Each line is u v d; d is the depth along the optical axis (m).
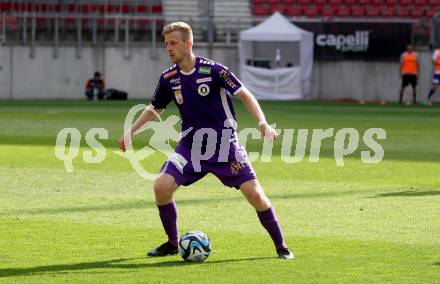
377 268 20.45
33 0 98.00
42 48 95.25
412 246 22.94
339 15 102.12
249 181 21.30
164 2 100.38
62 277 19.61
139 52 95.81
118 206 29.14
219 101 21.23
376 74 94.44
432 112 76.75
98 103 86.44
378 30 93.88
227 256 21.77
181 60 21.14
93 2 98.81
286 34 90.50
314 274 19.86
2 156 42.91
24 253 22.02
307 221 26.55
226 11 102.12
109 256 21.75
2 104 84.94
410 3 101.12
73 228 25.28
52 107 79.94
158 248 21.89
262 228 25.44
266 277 19.56
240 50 92.62
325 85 94.94
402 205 29.47
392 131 57.75
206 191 32.25
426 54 94.31
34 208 28.70
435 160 42.44
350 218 27.06
